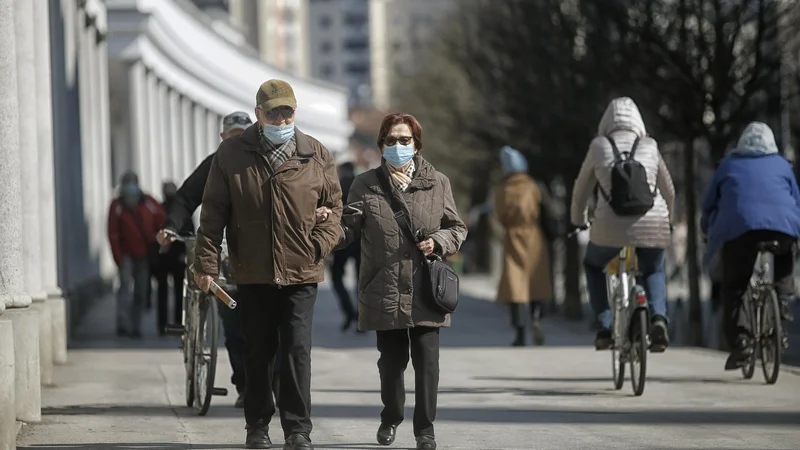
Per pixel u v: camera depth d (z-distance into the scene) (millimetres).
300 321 23953
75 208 73875
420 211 24469
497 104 83562
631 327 33625
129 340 54219
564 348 49969
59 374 39812
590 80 63781
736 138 59000
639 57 56000
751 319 36875
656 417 30047
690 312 55688
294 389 23859
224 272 30516
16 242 28250
